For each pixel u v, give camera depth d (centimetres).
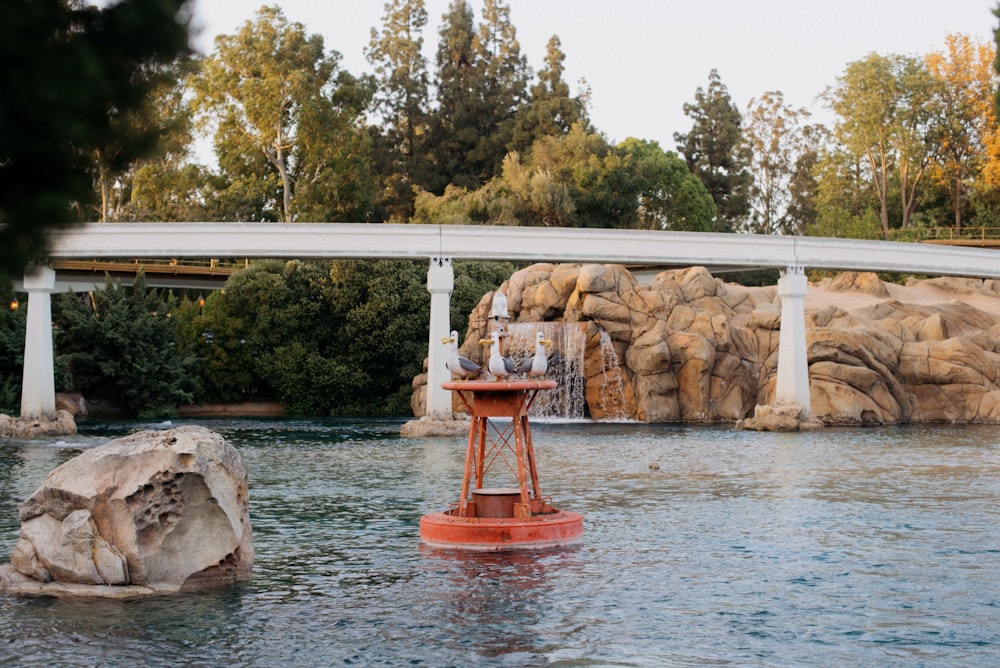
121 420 5975
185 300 7444
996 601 1638
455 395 5791
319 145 8569
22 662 1323
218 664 1324
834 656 1365
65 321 6425
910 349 5603
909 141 9738
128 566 1661
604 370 5662
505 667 1314
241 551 1780
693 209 9869
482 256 5094
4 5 949
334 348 7188
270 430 5250
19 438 4644
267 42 8475
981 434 4644
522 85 10844
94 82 988
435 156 10575
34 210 999
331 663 1330
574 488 2886
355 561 1919
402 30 10881
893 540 2116
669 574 1808
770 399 5500
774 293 6294
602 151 9500
